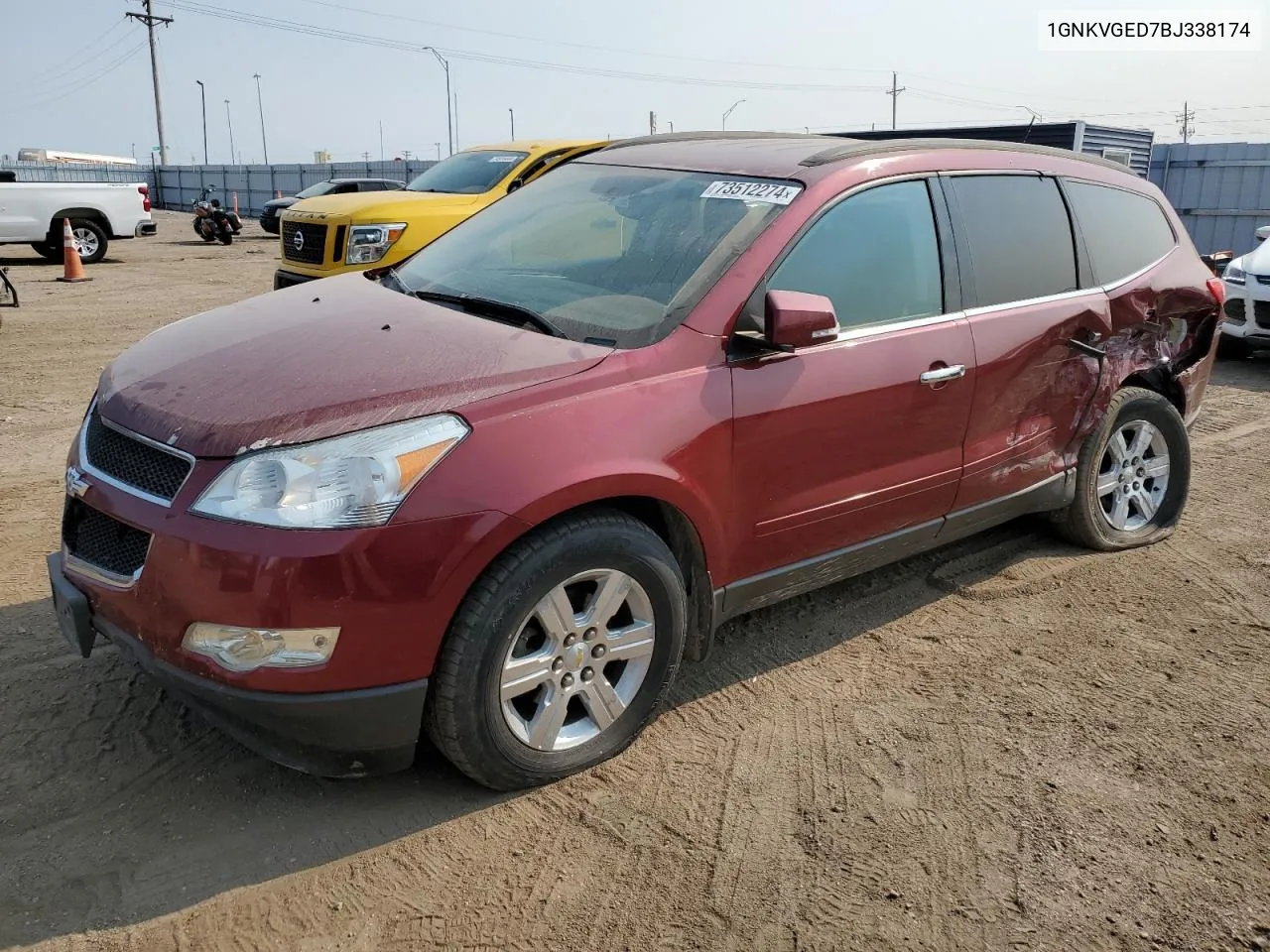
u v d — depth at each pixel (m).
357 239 9.09
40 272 16.11
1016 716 3.50
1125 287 4.59
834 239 3.48
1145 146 16.27
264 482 2.50
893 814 2.96
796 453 3.33
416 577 2.54
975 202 4.00
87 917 2.46
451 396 2.71
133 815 2.82
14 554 4.45
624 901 2.60
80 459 2.93
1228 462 6.50
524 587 2.72
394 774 3.05
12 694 3.35
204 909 2.51
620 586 2.97
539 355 2.94
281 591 2.45
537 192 4.22
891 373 3.54
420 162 39.06
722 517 3.19
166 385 2.91
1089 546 4.90
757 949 2.46
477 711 2.74
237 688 2.51
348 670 2.54
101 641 3.68
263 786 2.97
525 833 2.83
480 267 3.79
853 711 3.49
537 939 2.47
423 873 2.67
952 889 2.68
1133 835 2.91
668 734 3.32
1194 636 4.12
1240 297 9.42
